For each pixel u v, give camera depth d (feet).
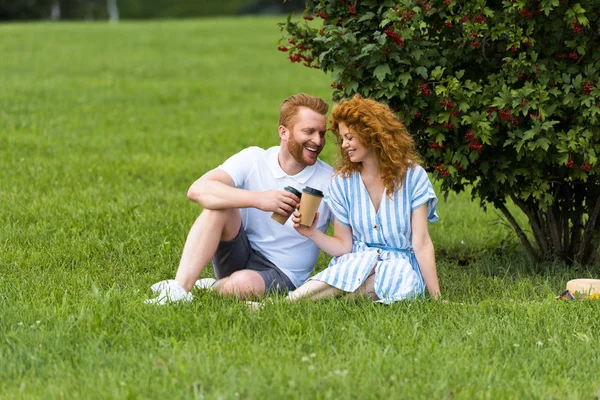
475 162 21.74
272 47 102.83
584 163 20.31
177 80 76.13
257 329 16.58
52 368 14.60
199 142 48.78
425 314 17.25
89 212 28.78
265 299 18.45
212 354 14.98
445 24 20.92
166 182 37.27
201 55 94.53
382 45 20.03
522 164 21.62
